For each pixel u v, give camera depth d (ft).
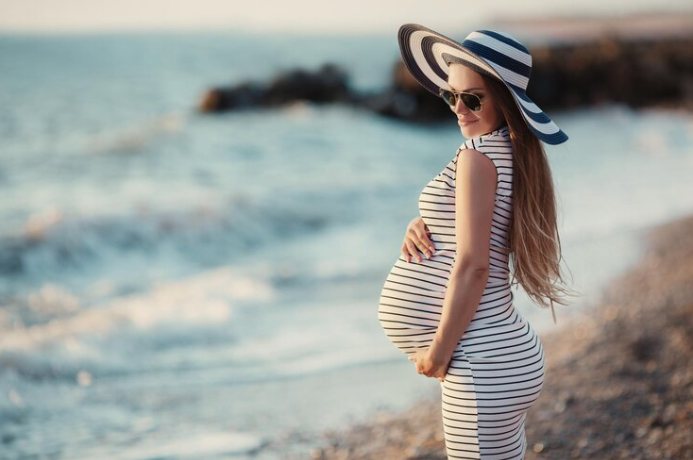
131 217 33.99
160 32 330.54
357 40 290.56
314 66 165.27
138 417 15.88
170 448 14.24
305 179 48.24
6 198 42.37
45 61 148.97
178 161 55.93
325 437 14.56
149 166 53.72
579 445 12.66
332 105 94.38
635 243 29.09
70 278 29.73
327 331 21.53
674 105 104.68
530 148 7.64
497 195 7.54
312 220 37.27
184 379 18.11
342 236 34.91
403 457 13.21
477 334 7.55
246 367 18.84
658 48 135.03
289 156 59.57
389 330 8.29
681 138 65.51
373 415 15.58
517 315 7.93
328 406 16.17
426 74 9.12
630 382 15.08
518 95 7.41
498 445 7.57
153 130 70.79
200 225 34.60
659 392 14.43
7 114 81.87
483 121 7.83
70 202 40.75
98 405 16.58
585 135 72.79
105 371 18.79
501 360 7.52
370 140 71.77
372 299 24.79
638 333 18.30
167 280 29.22
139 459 13.74
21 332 21.09
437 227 7.86
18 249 30.63
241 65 164.35
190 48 218.18
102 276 30.07
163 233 33.63
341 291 25.79
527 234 7.62
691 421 12.96
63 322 22.03
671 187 41.88
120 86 114.32
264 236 35.01
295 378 17.99
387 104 90.07
